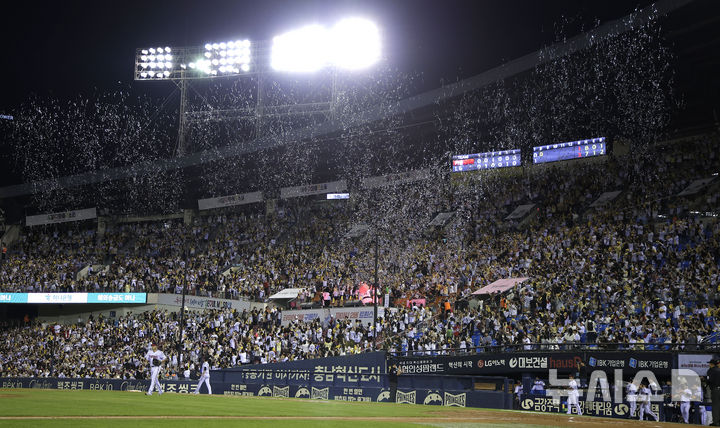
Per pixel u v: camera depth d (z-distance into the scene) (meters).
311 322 44.81
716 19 47.62
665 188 47.38
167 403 25.02
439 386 32.66
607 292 37.44
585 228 45.72
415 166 63.75
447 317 40.69
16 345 53.72
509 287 40.91
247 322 47.72
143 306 55.62
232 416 19.67
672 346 29.31
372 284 48.31
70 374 47.09
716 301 34.47
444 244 51.44
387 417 22.05
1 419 16.27
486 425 20.17
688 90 53.16
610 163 52.62
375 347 38.31
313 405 27.03
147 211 69.19
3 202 70.38
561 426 20.66
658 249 40.22
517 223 51.59
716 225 40.88
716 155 47.91
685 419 25.62
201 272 56.25
